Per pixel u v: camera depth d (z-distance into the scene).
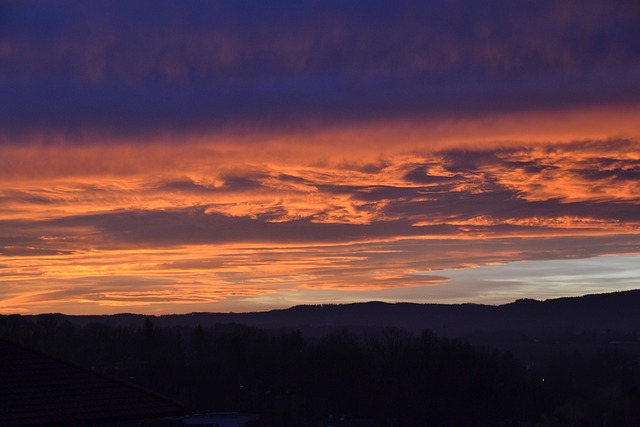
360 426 65.56
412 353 76.69
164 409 13.29
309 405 70.62
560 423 67.31
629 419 66.00
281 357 72.56
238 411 64.81
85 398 12.67
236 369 68.50
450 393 73.50
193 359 69.75
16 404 11.80
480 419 71.31
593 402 68.12
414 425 72.00
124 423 12.66
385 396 72.75
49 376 12.98
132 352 66.06
